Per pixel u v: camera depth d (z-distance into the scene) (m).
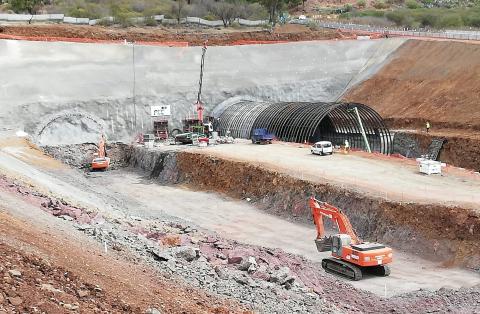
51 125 56.12
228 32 77.81
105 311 11.09
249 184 41.19
